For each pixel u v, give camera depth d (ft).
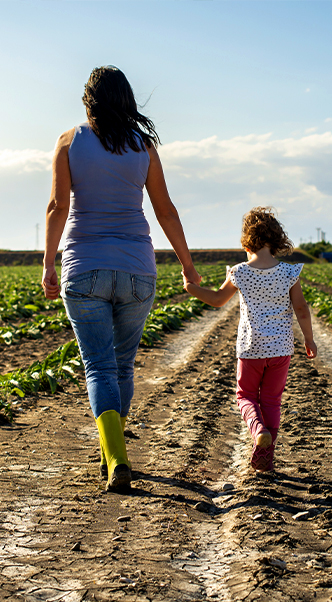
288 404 17.83
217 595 6.40
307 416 16.11
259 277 11.12
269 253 11.46
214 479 10.98
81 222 9.59
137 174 9.72
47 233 9.89
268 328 11.02
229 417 16.66
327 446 13.24
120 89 9.75
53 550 7.48
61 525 8.38
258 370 11.16
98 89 9.68
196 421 15.70
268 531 8.14
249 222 11.48
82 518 8.66
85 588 6.44
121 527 8.32
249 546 7.71
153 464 11.75
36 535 7.99
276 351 10.93
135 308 9.97
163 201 10.59
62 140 9.80
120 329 10.38
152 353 30.19
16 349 30.68
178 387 21.25
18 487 10.09
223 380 22.04
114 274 9.41
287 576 6.81
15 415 16.35
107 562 7.14
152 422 15.84
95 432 14.58
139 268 9.63
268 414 11.18
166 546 7.70
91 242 9.54
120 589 6.42
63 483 10.37
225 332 40.11
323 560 7.25
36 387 19.45
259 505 9.21
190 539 8.00
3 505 9.17
